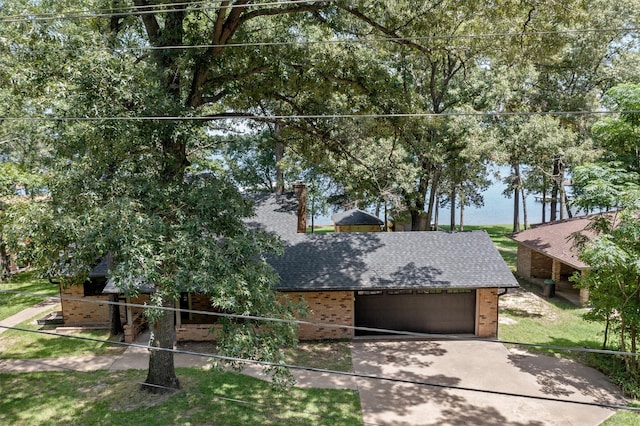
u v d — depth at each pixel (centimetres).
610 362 1373
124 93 968
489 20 1240
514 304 2036
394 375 1350
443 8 1221
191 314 1867
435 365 1423
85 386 1259
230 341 961
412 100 1502
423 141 1916
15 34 1075
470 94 2461
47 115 993
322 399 1191
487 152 2342
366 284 1617
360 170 2141
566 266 2419
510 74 2455
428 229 2750
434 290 1725
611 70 2847
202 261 931
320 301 1662
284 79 1365
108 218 894
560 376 1330
